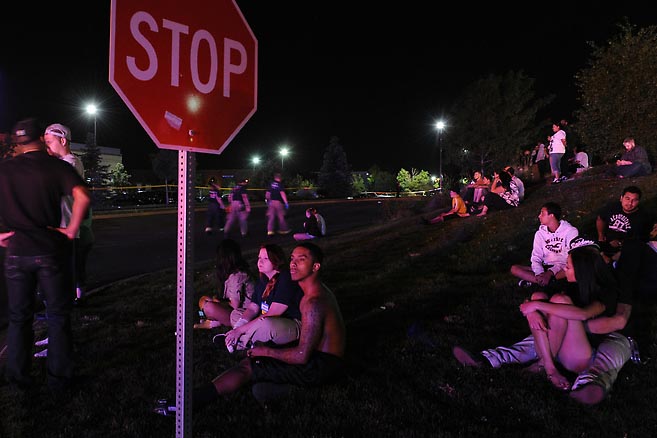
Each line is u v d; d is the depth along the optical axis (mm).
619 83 16859
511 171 13367
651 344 4320
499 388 3713
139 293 7387
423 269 7828
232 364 4434
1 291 7758
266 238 14938
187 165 2414
